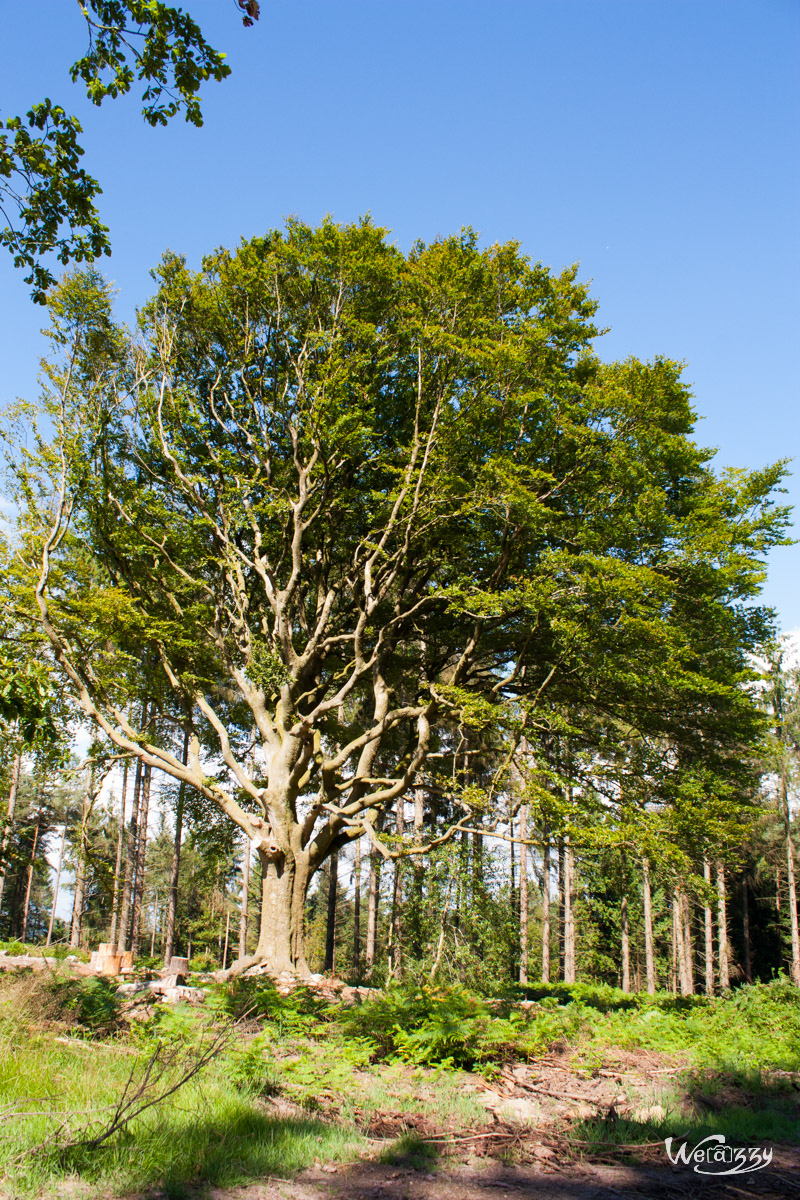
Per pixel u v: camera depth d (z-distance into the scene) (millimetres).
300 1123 7156
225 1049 8844
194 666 21875
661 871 18859
